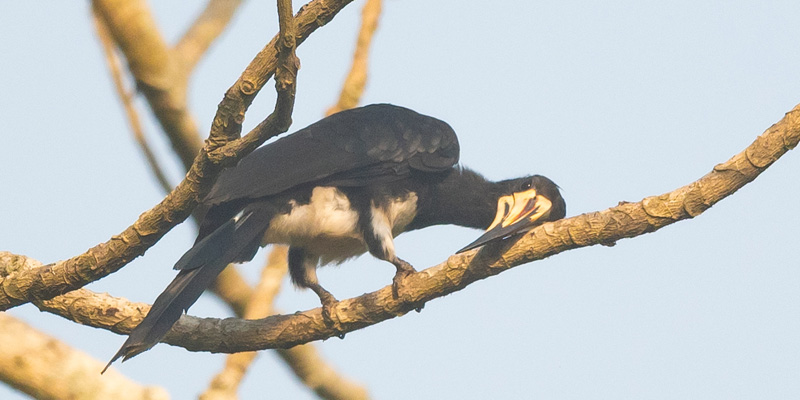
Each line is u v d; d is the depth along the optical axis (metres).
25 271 9.23
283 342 9.86
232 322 9.86
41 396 10.97
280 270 12.55
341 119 12.27
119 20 11.30
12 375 10.84
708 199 8.45
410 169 12.33
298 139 11.80
